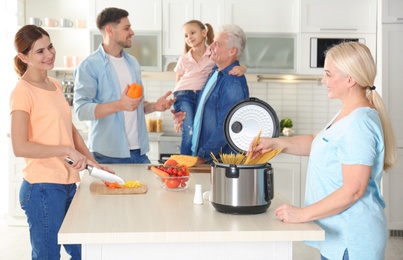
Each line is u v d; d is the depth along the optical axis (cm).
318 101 593
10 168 535
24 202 267
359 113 192
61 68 559
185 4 544
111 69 355
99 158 350
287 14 546
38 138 267
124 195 239
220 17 545
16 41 266
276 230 179
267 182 202
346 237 195
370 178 199
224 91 335
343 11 546
